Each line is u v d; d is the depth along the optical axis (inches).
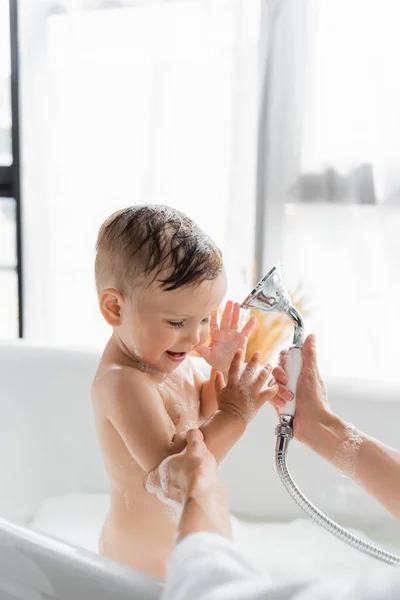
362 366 72.3
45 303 82.7
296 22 69.3
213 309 36.9
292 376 37.9
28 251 82.8
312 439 38.3
